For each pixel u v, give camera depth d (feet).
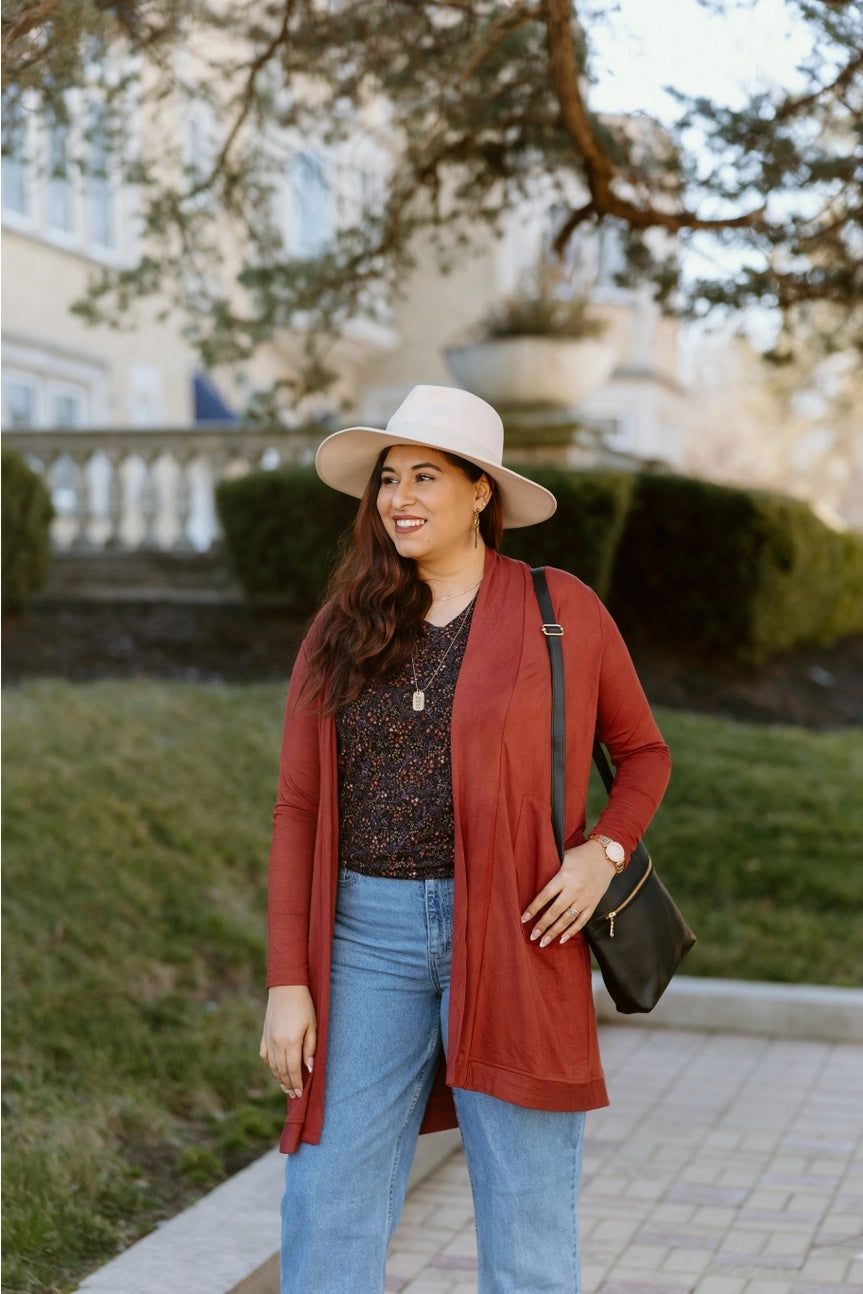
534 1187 7.63
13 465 32.42
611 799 8.11
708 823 24.86
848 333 20.88
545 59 18.71
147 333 59.52
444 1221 12.54
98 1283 10.21
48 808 20.02
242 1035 16.20
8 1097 13.19
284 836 8.03
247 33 19.43
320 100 20.68
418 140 20.54
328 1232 7.73
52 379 53.62
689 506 34.27
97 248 55.77
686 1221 12.33
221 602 36.83
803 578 36.14
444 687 7.77
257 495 34.01
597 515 30.94
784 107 17.11
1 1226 10.99
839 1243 11.75
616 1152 14.10
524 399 35.65
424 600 7.99
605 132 18.92
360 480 8.82
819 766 28.43
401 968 7.77
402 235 21.44
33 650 31.32
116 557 38.91
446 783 7.69
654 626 35.60
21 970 15.62
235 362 21.70
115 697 27.14
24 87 12.14
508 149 20.67
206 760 24.40
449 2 18.35
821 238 18.38
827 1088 16.03
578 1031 7.71
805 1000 18.10
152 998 16.47
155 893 18.97
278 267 21.45
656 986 7.91
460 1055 7.55
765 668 36.58
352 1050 7.77
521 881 7.61
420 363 73.61
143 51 17.29
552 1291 7.68
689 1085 16.24
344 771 7.92
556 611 7.98
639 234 20.40
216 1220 11.41
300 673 8.13
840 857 23.80
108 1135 13.19
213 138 21.52
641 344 74.38
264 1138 14.12
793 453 105.60
